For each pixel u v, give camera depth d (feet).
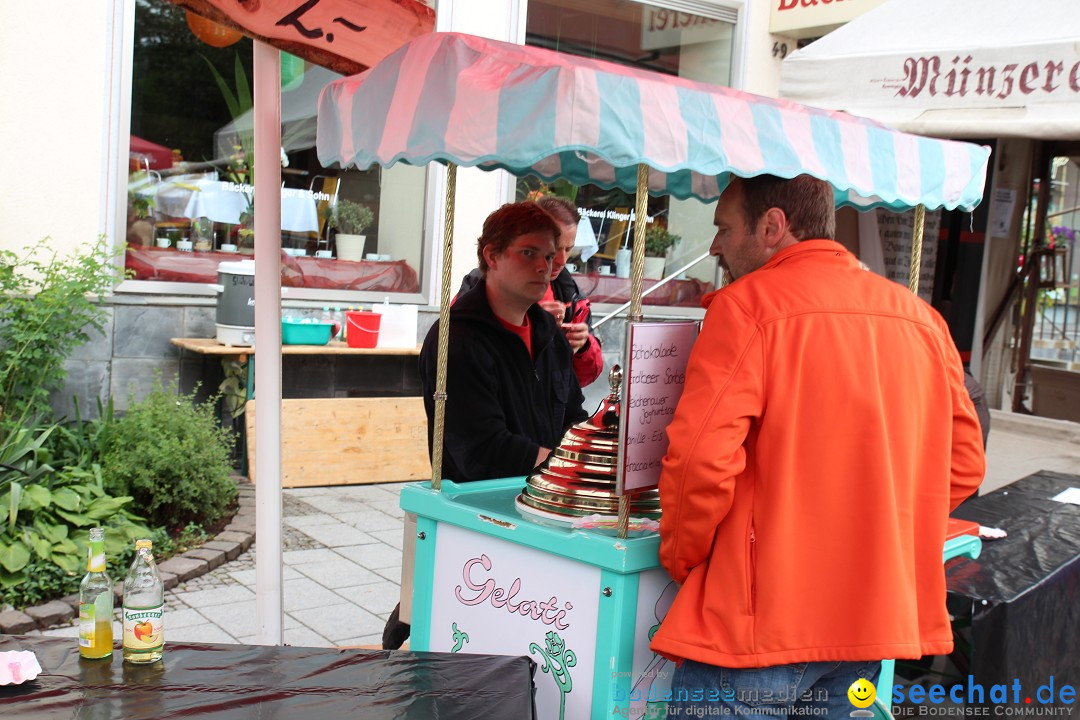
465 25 23.66
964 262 29.22
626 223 26.96
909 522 6.68
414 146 6.68
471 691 6.48
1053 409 30.89
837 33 16.70
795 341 6.46
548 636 7.44
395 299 23.61
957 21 15.08
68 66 19.34
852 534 6.48
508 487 9.07
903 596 6.48
